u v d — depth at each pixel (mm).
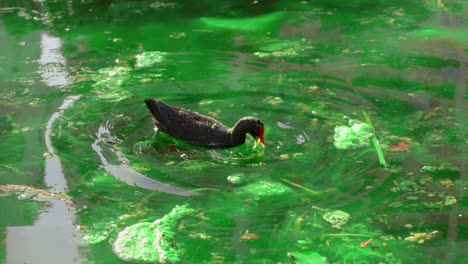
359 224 7402
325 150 8812
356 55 11727
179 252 6941
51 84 10648
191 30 12859
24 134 9180
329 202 7777
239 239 7152
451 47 11930
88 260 6797
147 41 12375
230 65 11375
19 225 7367
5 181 8148
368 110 9820
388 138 9094
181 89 10500
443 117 9609
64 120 9523
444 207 7672
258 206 7719
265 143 8977
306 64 11391
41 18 13430
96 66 11328
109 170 8383
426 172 8320
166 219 7477
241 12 13719
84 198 7859
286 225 7391
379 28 12844
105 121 9516
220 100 10148
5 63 11422
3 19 13352
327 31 12758
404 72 11031
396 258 6852
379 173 8305
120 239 7141
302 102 10055
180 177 8289
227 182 8188
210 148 9016
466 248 7000
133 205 7723
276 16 13508
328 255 6906
